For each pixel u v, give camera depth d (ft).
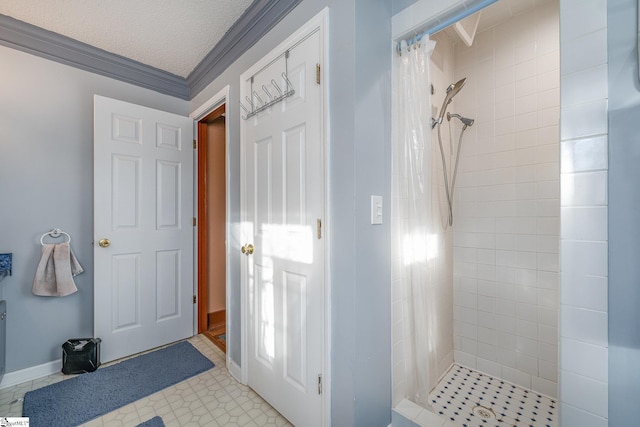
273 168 5.27
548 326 5.76
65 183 6.68
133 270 7.28
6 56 6.01
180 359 7.08
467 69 6.78
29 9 5.56
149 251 7.54
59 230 6.57
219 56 6.87
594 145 2.83
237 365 6.32
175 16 5.80
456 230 6.97
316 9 4.46
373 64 4.22
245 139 6.07
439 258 6.39
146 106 7.93
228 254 6.69
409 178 4.77
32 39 6.19
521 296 6.08
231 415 5.13
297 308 4.76
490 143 6.44
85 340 6.63
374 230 4.23
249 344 5.95
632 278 2.69
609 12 2.75
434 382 5.90
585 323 2.90
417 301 4.91
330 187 4.21
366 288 4.08
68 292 6.33
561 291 3.02
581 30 2.88
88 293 7.00
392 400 4.60
